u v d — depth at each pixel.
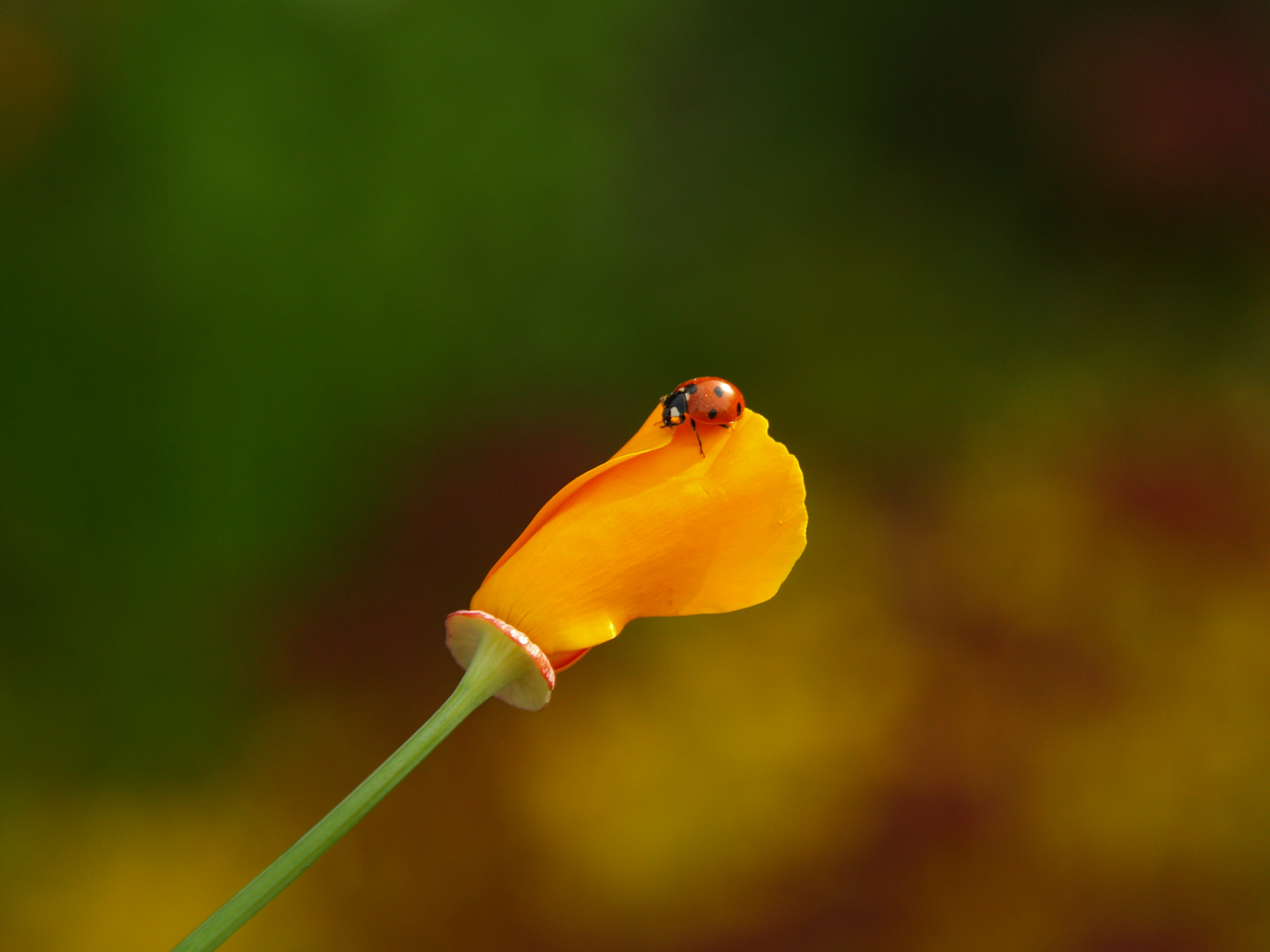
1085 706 1.22
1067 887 1.06
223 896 1.07
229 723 1.24
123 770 1.18
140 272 1.38
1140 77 2.17
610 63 1.88
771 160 2.14
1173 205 2.11
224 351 1.39
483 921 1.05
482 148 1.67
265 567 1.36
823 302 1.96
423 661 1.31
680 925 1.04
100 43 1.44
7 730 1.17
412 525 1.42
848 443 1.71
